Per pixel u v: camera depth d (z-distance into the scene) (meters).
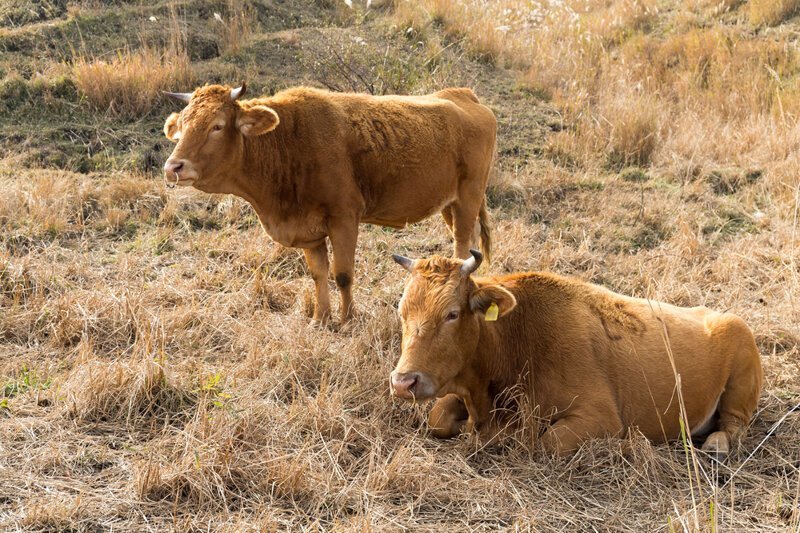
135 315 7.62
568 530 5.33
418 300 5.88
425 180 8.62
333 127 8.00
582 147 12.85
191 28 14.52
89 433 6.00
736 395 6.59
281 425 6.13
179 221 10.05
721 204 11.38
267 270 8.95
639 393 6.35
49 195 10.03
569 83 15.12
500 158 12.46
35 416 6.15
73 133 11.75
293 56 14.05
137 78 12.50
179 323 7.69
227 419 6.00
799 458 6.24
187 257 9.33
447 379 5.97
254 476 5.53
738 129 13.59
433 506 5.48
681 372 6.45
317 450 5.99
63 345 7.33
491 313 5.80
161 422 6.23
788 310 8.41
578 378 6.20
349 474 5.73
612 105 13.88
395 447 6.15
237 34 14.25
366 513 5.24
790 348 7.91
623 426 6.33
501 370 6.26
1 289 8.22
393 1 16.45
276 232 8.12
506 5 18.58
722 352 6.60
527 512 5.39
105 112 12.23
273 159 7.82
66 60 13.34
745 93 14.75
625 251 10.31
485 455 6.11
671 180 12.23
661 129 13.37
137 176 11.01
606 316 6.50
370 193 8.31
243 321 7.91
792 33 17.25
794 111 14.01
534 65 15.53
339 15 15.85
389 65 13.62
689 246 10.11
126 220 10.01
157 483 5.33
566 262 9.78
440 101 9.01
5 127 11.70
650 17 19.02
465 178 9.16
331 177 7.95
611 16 18.91
